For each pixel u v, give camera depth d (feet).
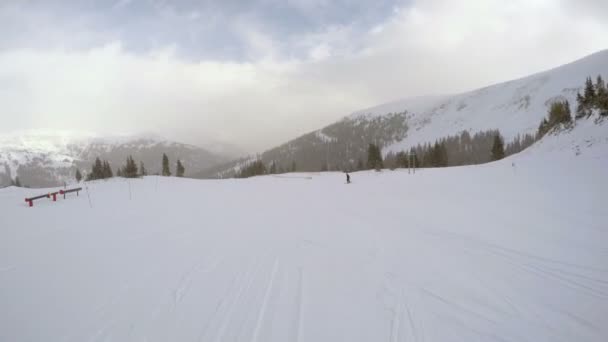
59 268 15.72
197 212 34.35
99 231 24.29
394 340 9.54
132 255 17.88
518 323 10.43
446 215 28.12
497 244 18.80
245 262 16.56
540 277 13.97
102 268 15.70
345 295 12.48
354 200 42.96
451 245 19.08
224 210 35.94
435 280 13.88
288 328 10.16
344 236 22.18
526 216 24.63
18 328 10.23
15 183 225.35
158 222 28.14
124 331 10.06
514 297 12.18
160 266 16.01
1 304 11.85
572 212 23.95
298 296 12.43
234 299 12.26
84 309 11.48
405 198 40.75
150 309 11.46
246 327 10.24
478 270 14.93
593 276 13.85
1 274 14.90
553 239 18.97
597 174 34.53
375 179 78.79
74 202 42.80
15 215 31.73
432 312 11.13
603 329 10.00
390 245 19.52
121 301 12.11
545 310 11.19
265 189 67.92
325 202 42.55
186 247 19.58
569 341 9.46
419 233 22.35
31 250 18.92
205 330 10.09
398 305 11.65
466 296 12.32
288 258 17.20
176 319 10.77
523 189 35.29
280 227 25.71
